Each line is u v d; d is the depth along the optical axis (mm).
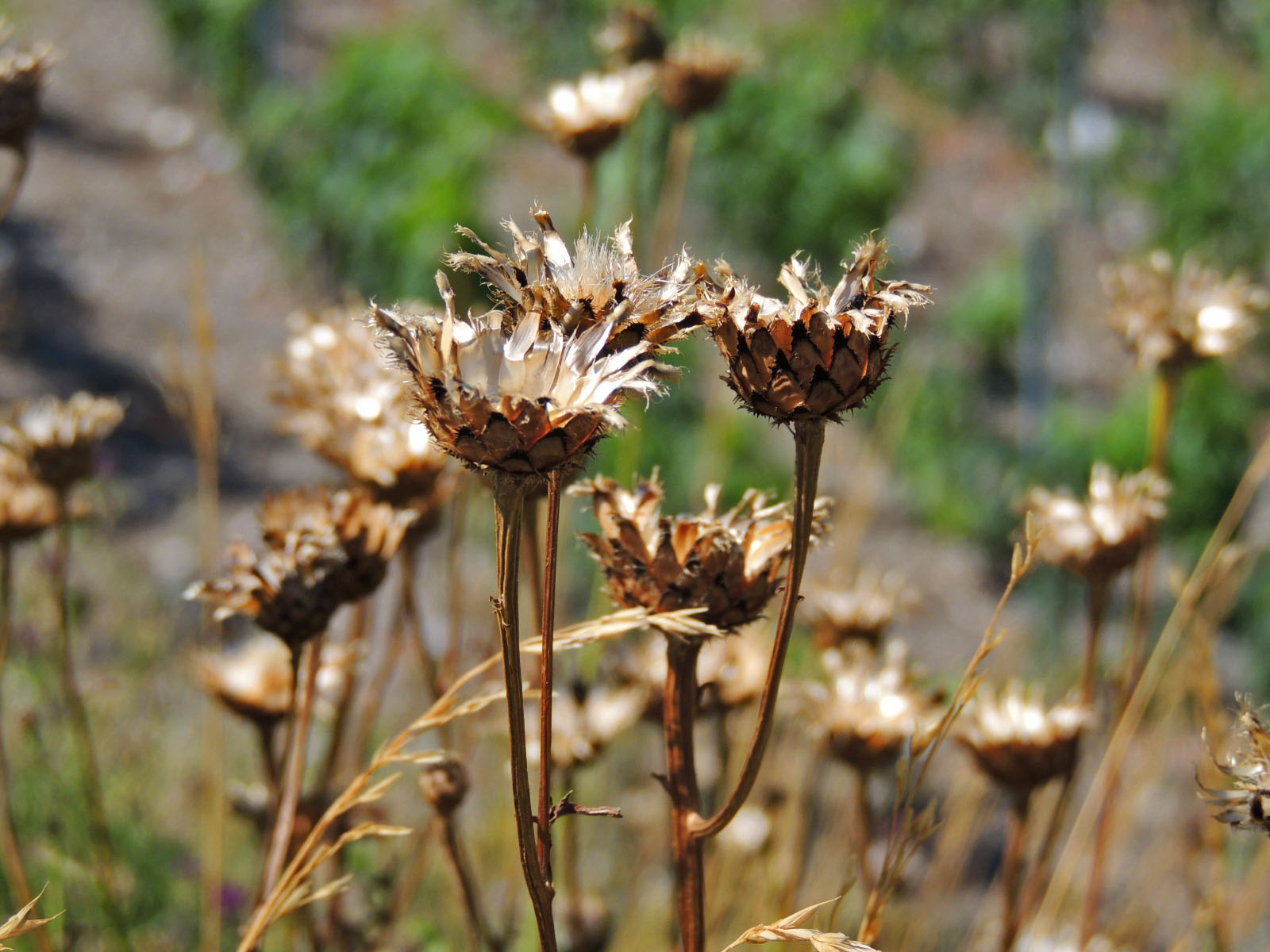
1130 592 619
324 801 595
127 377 2062
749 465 1520
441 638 1227
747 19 2287
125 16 3279
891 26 2277
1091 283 2467
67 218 2479
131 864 760
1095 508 604
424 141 1979
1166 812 949
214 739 720
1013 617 1767
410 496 568
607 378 462
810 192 1902
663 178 1191
